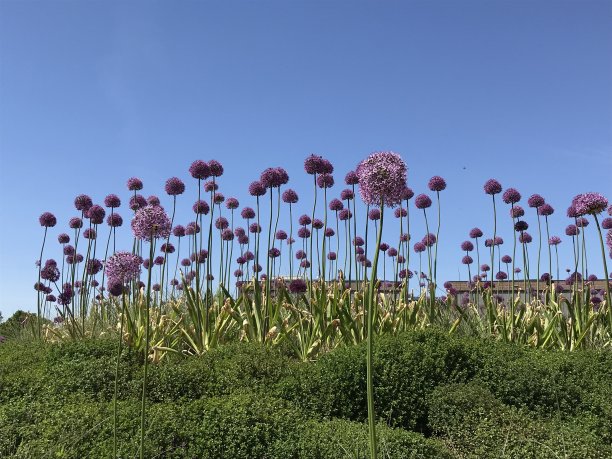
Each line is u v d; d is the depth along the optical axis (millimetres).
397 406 4965
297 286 6969
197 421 4363
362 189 3010
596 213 6336
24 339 9695
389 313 6930
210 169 6820
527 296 8625
